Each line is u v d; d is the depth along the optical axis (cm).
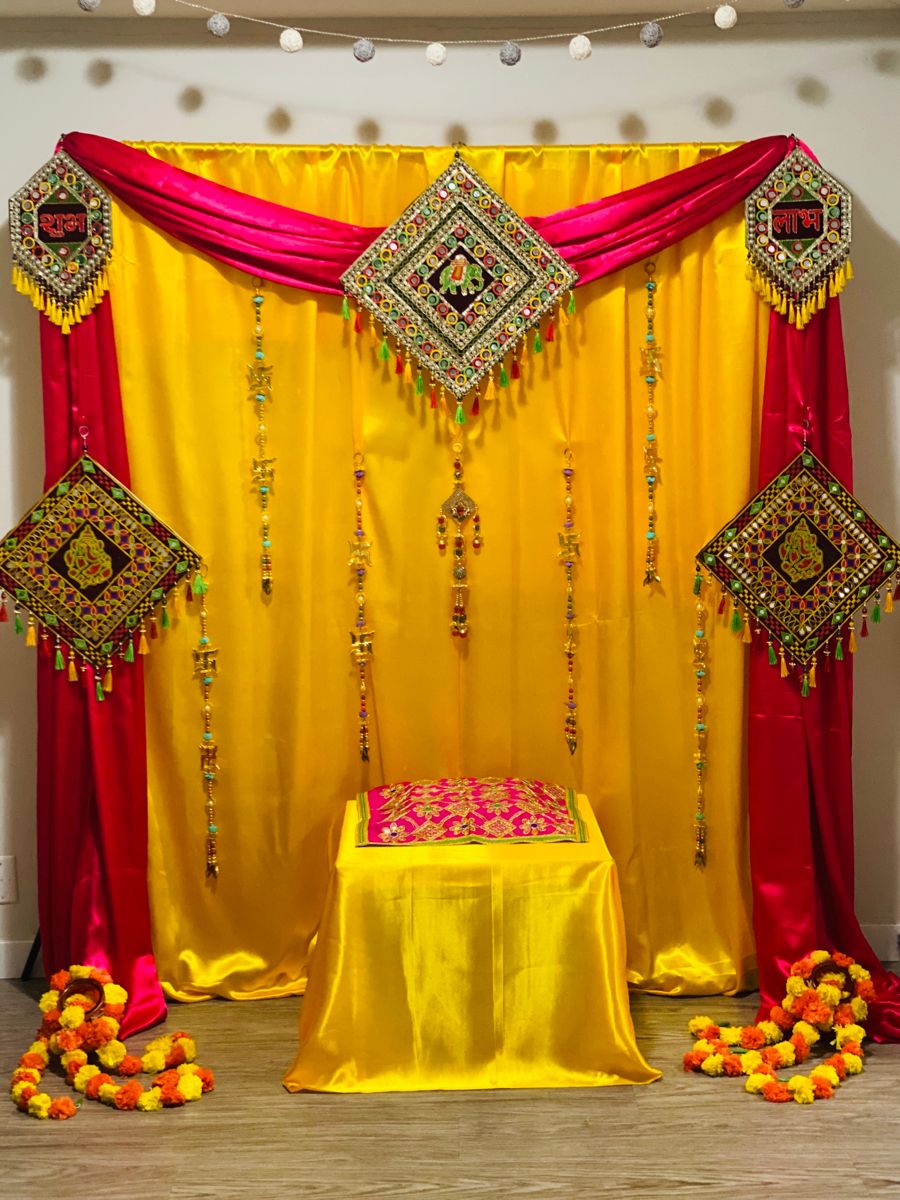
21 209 334
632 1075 317
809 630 348
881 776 379
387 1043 316
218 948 366
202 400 348
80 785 350
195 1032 346
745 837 364
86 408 340
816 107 356
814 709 349
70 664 344
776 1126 299
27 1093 308
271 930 365
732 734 357
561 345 348
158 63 352
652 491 354
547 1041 317
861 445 368
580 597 357
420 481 353
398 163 343
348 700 361
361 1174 282
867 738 378
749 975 368
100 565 344
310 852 364
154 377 345
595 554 355
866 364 365
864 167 359
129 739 350
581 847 323
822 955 339
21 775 375
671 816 363
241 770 360
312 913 365
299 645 355
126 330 343
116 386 341
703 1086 317
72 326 338
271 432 351
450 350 342
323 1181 279
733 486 348
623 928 327
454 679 361
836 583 346
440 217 337
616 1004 317
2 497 366
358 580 356
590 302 346
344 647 359
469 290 340
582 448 353
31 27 350
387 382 350
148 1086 320
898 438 367
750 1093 314
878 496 370
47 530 342
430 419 351
